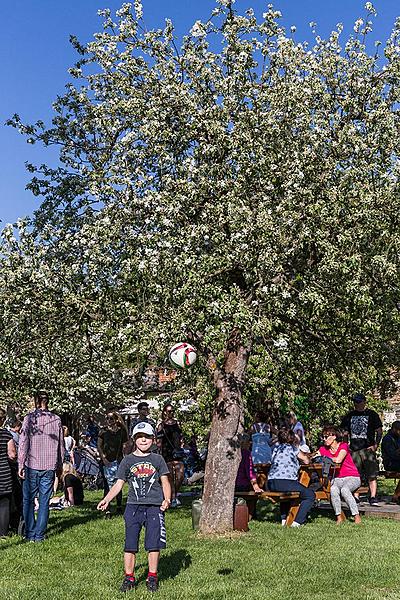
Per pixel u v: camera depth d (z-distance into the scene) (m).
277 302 10.21
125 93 12.84
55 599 7.59
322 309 10.77
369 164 11.50
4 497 11.34
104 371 18.12
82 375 17.97
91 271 11.23
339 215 11.10
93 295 11.65
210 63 12.48
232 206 10.71
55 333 12.30
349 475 12.74
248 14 12.63
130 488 8.09
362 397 15.06
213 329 9.82
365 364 14.40
